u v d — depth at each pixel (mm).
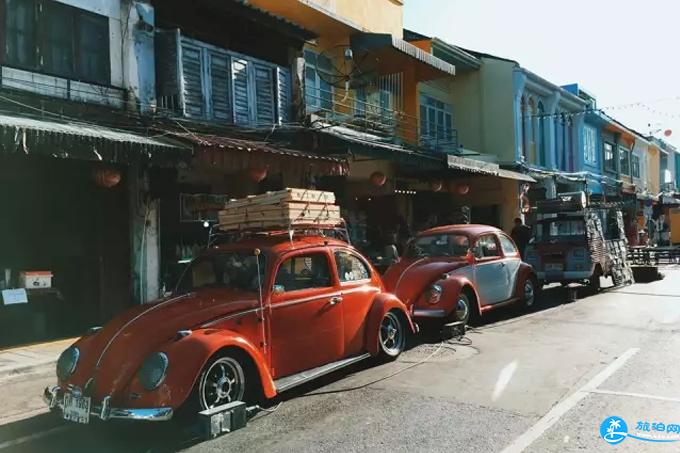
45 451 5012
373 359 7434
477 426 5000
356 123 15336
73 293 9750
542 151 25062
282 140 12648
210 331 5227
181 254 11312
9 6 8859
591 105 30375
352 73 15422
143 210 10406
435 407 5566
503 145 22297
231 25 12312
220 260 6383
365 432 4957
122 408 4719
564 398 5719
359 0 15828
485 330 9562
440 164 15023
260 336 5680
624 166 36031
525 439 4668
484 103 22609
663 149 44094
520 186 21703
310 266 6512
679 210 39312
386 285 9672
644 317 10328
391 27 17375
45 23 9266
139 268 10336
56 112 9109
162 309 5645
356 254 7301
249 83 12469
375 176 14594
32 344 8945
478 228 10891
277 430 5102
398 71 17312
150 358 4836
